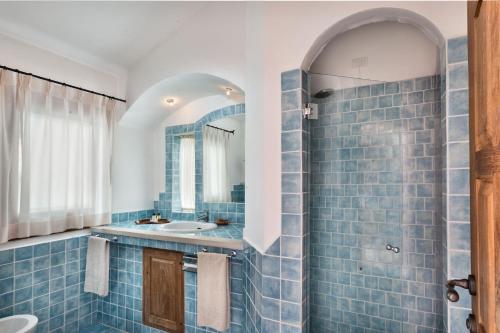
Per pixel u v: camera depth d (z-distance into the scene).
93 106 2.61
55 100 2.35
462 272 1.18
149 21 2.32
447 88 1.21
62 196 2.36
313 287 1.71
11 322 1.93
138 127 3.15
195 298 2.21
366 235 1.90
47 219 2.23
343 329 1.83
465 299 1.16
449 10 1.23
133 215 3.08
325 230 1.83
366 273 1.90
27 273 2.18
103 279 2.47
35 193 2.19
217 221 2.73
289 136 1.52
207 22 2.33
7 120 2.03
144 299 2.44
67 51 2.43
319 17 1.48
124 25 2.31
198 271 2.05
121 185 2.96
